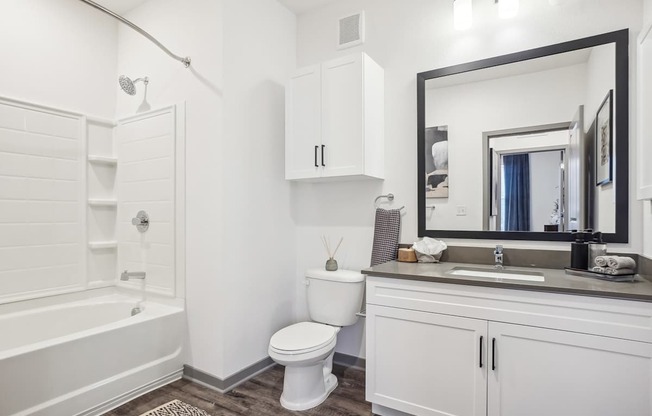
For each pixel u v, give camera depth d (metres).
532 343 1.54
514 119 2.09
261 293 2.53
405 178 2.44
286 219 2.78
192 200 2.39
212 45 2.30
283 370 2.56
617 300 1.38
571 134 1.94
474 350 1.66
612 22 1.85
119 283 2.84
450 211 2.27
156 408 2.03
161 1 2.59
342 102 2.30
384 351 1.89
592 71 1.90
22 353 1.70
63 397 1.83
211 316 2.29
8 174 2.30
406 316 1.83
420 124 2.36
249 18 2.47
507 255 2.08
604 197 1.86
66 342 1.85
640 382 1.35
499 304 1.60
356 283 2.33
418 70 2.40
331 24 2.75
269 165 2.62
